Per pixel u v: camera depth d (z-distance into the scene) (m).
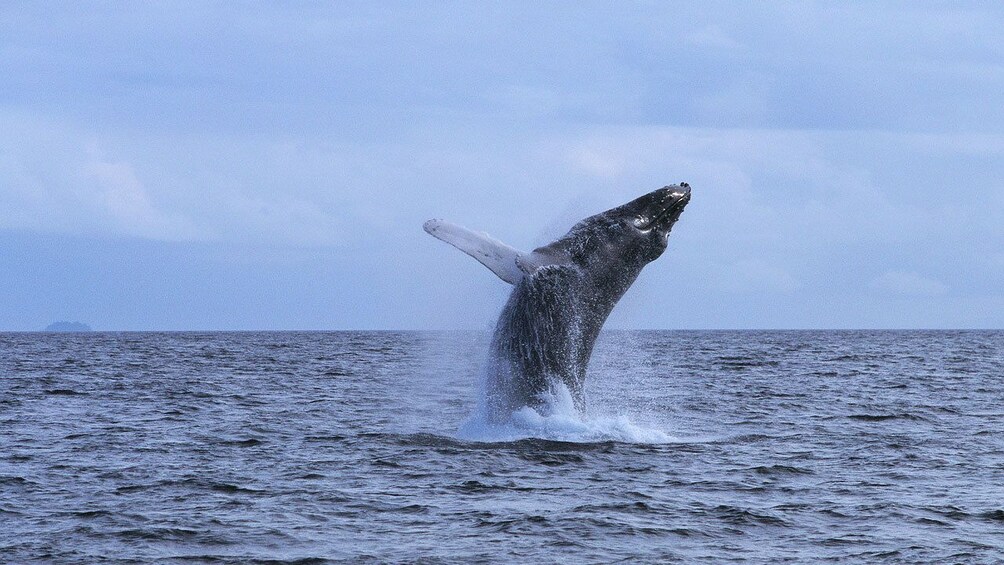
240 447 95.88
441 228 88.19
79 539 60.09
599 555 57.66
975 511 69.38
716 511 68.56
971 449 99.25
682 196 94.88
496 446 91.69
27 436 104.25
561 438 93.38
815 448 98.25
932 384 197.50
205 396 156.50
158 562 55.62
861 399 158.50
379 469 82.56
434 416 126.19
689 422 122.38
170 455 90.94
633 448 92.44
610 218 93.06
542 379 93.06
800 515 67.88
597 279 92.19
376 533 62.03
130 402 145.12
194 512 67.12
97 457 89.81
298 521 64.88
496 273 88.81
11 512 66.75
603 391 175.25
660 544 60.22
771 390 177.25
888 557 57.75
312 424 116.19
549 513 67.19
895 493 75.56
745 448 96.88
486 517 66.06
